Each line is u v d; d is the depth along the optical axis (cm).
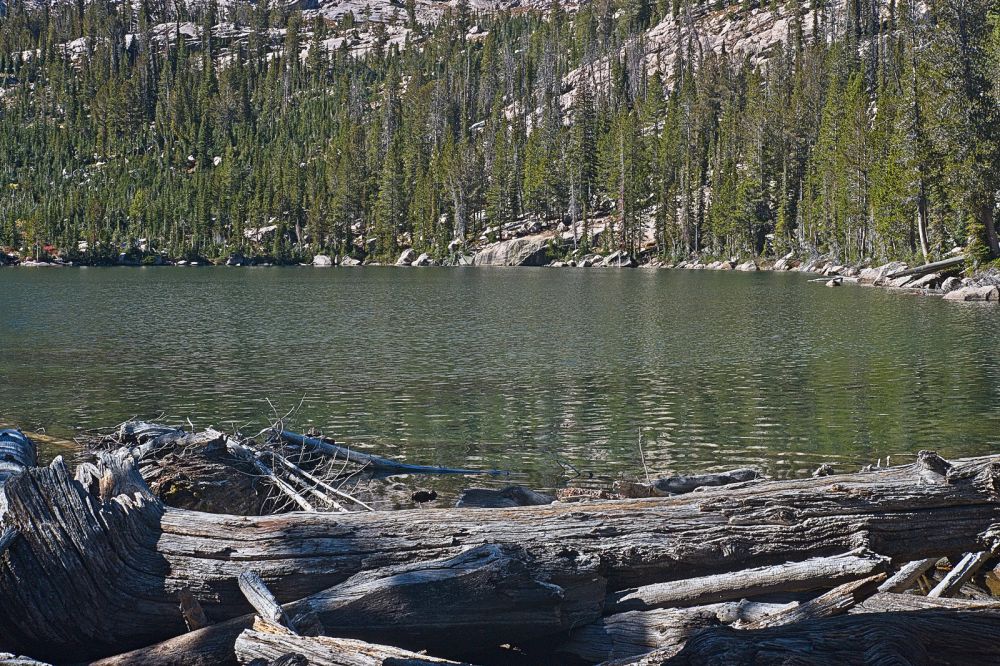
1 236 16725
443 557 562
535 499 903
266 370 2330
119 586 543
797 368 2305
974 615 482
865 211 9131
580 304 4931
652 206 14925
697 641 454
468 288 6950
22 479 540
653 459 1311
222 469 917
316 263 15488
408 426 1579
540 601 519
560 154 15612
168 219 17725
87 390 1980
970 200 6019
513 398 1881
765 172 12638
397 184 16225
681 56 19925
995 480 604
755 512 596
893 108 8700
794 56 17725
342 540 568
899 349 2667
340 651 474
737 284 7144
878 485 612
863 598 533
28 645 531
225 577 549
